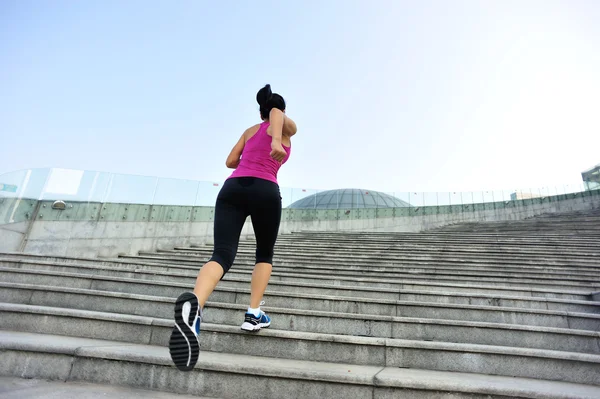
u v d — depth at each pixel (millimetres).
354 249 9047
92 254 8430
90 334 2795
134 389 2166
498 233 11250
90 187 8602
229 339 2725
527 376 2537
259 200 2289
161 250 9945
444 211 20094
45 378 2215
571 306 3955
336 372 2234
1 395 1865
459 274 6137
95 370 2242
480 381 2246
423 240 10258
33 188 7625
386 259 7578
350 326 3236
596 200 19625
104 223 8766
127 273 4844
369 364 2650
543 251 7934
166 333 2762
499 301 4137
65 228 8031
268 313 3297
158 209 10094
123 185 9312
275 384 2178
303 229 15703
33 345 2271
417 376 2279
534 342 3025
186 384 2191
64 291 3510
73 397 1929
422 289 5105
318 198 18062
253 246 9688
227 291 3898
